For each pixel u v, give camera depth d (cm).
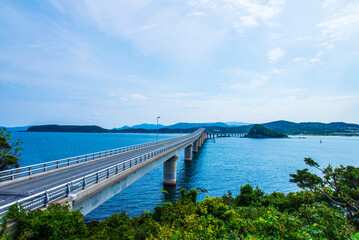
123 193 3772
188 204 1571
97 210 2966
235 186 4284
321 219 1097
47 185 1647
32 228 833
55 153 9231
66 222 916
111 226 1497
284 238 853
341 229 956
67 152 9650
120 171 2006
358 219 1421
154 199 3450
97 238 1205
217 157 9125
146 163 2725
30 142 15988
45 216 877
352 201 1579
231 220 1209
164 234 986
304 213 1198
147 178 5000
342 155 11106
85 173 2127
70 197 1252
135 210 2978
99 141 18788
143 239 1189
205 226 1109
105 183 1680
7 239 727
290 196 1919
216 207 1442
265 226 934
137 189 4047
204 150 12388
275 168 6469
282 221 946
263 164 7256
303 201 1784
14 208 856
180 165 6988
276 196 2072
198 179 4906
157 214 1591
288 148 14825
